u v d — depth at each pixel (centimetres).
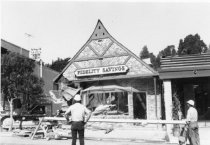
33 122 2084
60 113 2323
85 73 2567
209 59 2108
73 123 1038
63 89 2461
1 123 2248
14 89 2250
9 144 1379
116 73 2494
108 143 1398
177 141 1470
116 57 2505
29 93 2369
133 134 1822
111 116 2342
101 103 2492
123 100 2461
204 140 1498
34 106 2906
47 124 1702
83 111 1046
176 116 2048
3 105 2523
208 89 2467
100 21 2586
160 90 2442
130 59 2459
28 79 2347
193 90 2467
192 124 1182
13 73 2278
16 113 2447
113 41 2533
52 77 4050
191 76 2088
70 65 2666
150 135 1761
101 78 2523
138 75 2409
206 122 2300
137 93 2489
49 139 1566
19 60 2341
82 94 2564
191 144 1191
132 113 2403
